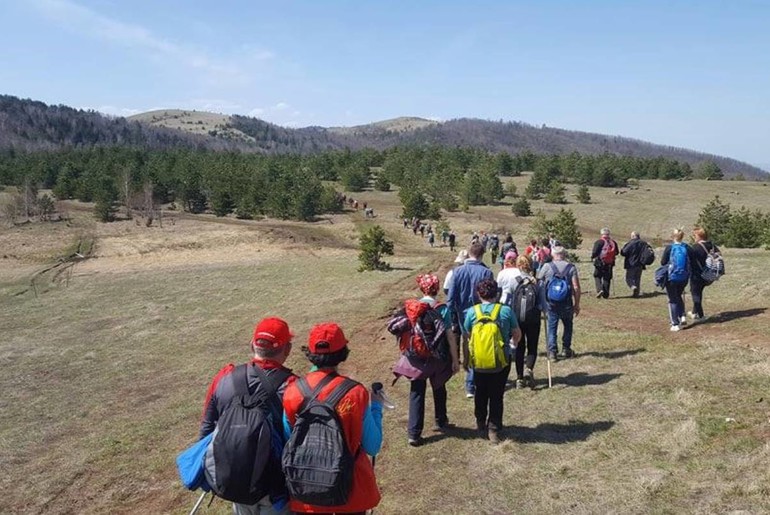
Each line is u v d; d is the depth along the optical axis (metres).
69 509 7.38
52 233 59.47
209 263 44.47
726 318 11.65
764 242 33.97
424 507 5.76
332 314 18.66
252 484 3.35
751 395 7.30
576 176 99.88
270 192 70.56
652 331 11.62
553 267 10.21
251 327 18.69
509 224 64.44
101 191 67.94
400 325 6.97
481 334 6.67
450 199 75.38
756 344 9.52
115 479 8.02
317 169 100.75
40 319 25.48
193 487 3.67
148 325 21.03
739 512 4.91
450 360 7.00
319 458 3.33
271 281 30.20
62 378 14.76
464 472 6.37
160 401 11.72
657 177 114.00
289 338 3.77
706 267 11.48
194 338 17.94
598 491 5.60
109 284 35.75
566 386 8.68
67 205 77.12
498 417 6.93
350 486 3.40
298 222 66.06
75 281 38.75
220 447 3.38
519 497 5.72
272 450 3.46
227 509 6.50
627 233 62.69
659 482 5.56
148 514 6.87
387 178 97.19
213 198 72.44
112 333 20.34
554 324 10.27
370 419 3.62
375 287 24.45
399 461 6.86
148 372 14.41
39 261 49.19
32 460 9.33
